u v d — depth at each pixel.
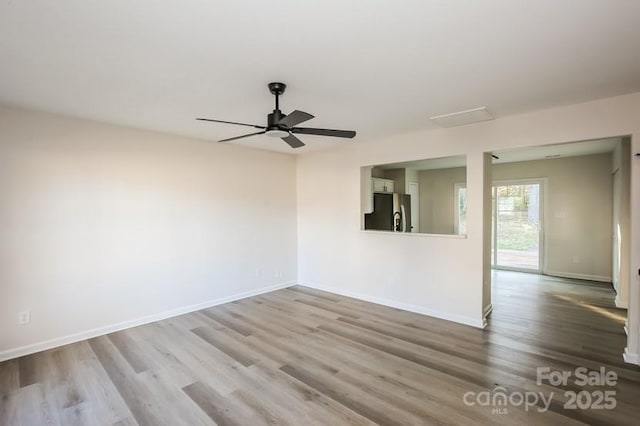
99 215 3.66
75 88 2.67
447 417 2.19
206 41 1.94
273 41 1.95
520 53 2.12
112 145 3.76
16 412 2.29
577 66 2.31
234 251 4.98
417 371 2.80
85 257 3.56
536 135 3.37
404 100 3.01
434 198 8.09
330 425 2.13
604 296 4.99
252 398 2.44
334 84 2.63
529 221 6.84
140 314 3.98
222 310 4.51
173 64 2.25
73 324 3.48
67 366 2.95
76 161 3.50
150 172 4.07
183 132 4.16
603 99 2.98
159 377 2.75
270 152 5.49
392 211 6.29
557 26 1.80
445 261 4.09
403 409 2.29
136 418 2.23
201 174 4.57
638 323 2.86
